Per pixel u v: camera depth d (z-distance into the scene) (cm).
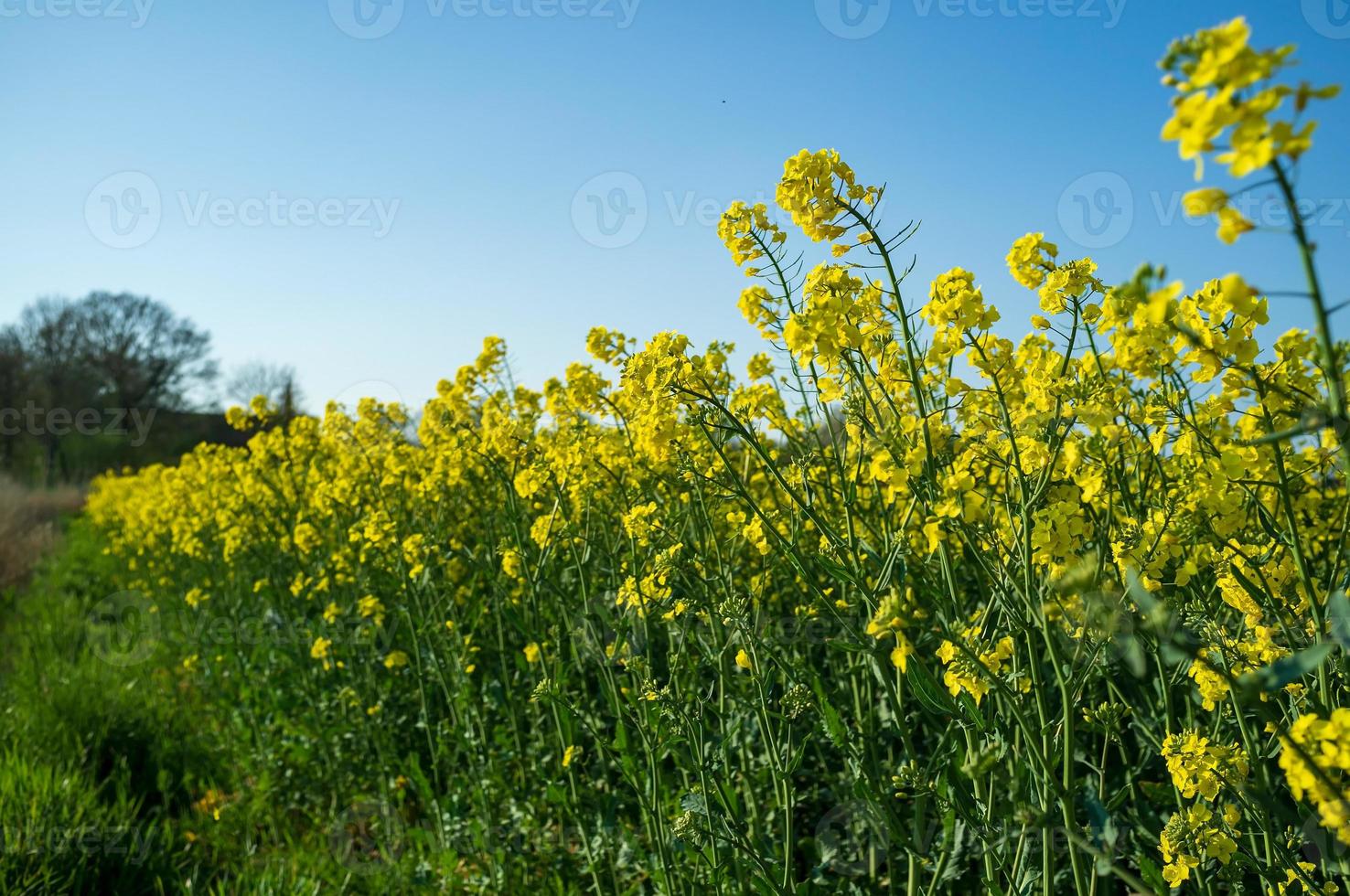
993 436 218
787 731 277
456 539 511
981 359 216
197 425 3903
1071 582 155
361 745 477
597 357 391
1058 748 220
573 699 372
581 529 396
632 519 314
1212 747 191
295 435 694
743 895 280
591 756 396
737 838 254
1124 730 289
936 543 197
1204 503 207
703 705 283
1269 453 205
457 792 404
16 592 1017
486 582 489
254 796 463
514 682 422
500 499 478
